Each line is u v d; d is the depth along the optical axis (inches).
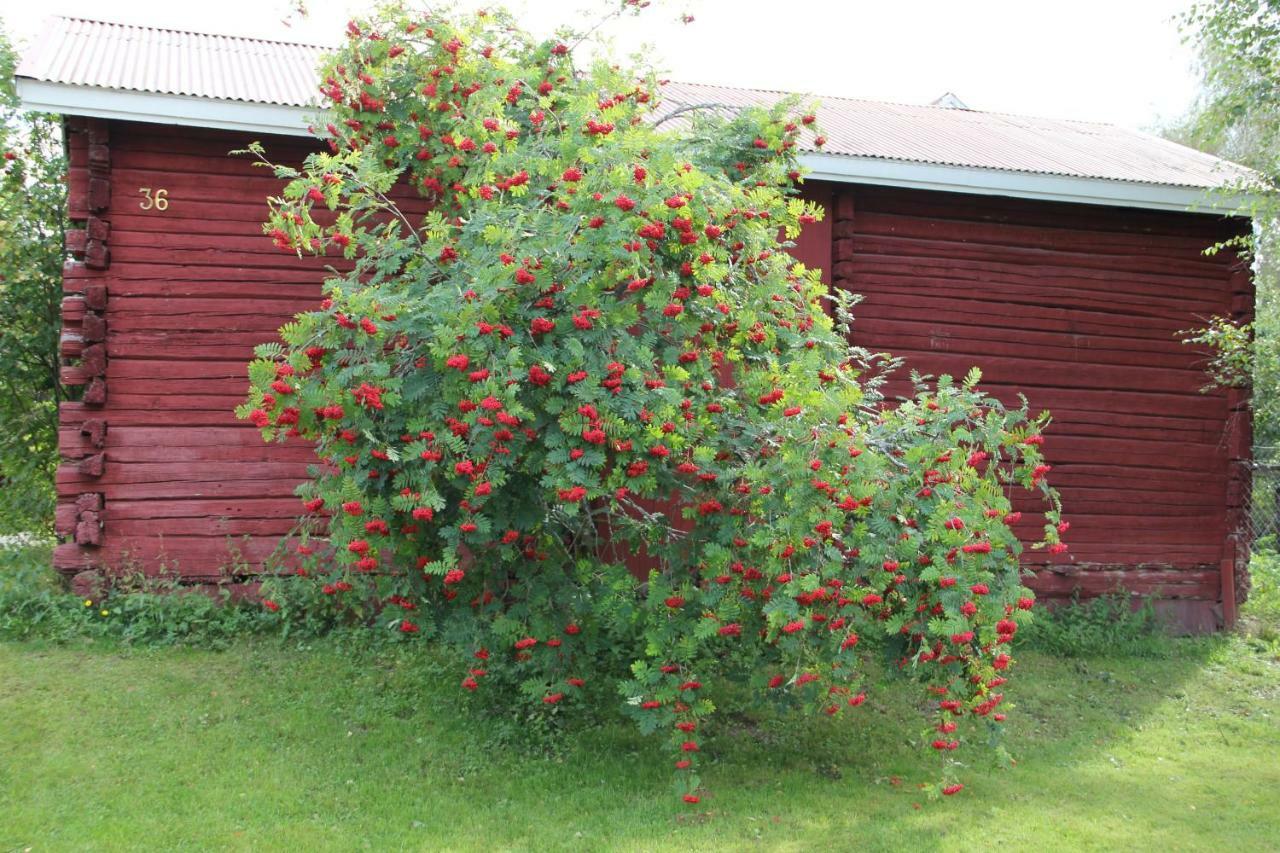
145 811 170.9
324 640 254.4
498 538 177.6
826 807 189.0
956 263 325.1
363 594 231.1
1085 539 331.3
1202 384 343.0
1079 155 351.6
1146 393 339.0
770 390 181.0
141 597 249.1
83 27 330.3
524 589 186.2
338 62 220.7
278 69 309.4
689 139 215.2
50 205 381.1
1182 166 352.8
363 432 161.5
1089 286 335.3
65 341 262.1
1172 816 192.4
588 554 217.2
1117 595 328.8
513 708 222.5
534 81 215.6
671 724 186.7
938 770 213.0
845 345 215.0
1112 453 335.0
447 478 164.6
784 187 239.3
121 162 266.5
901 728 235.8
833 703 183.8
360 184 187.2
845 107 399.2
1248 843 180.2
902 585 171.8
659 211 163.0
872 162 295.3
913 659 173.9
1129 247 339.3
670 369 169.5
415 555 179.9
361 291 172.1
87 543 258.4
